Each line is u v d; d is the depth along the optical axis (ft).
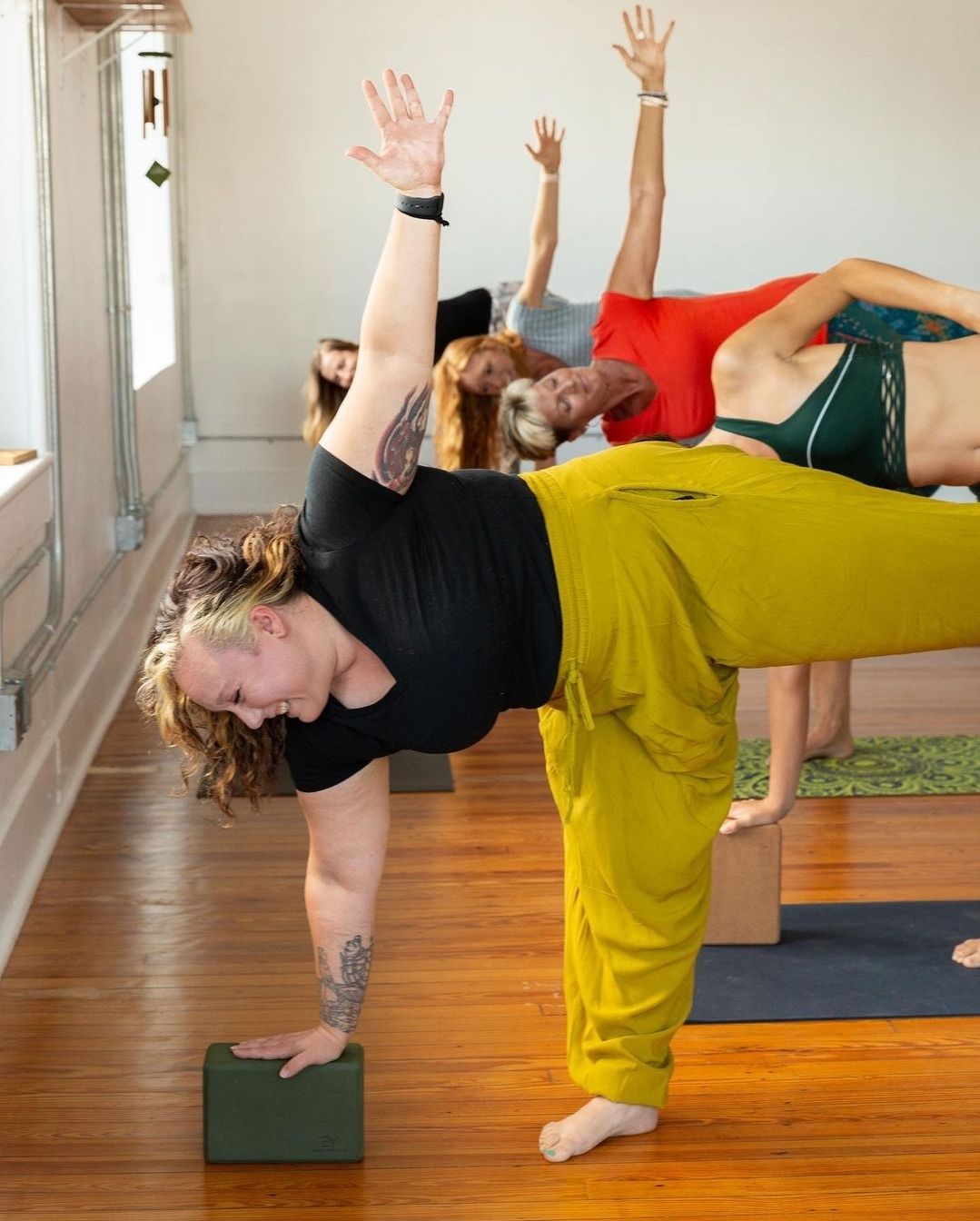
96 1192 7.60
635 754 7.48
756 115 26.21
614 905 7.77
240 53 25.36
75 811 13.15
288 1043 7.90
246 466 26.81
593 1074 8.07
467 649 6.50
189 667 6.30
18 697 10.21
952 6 26.04
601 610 6.77
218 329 26.27
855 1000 9.62
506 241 26.27
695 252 26.63
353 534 6.38
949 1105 8.44
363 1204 7.52
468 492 6.73
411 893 11.39
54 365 11.99
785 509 7.08
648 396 13.67
